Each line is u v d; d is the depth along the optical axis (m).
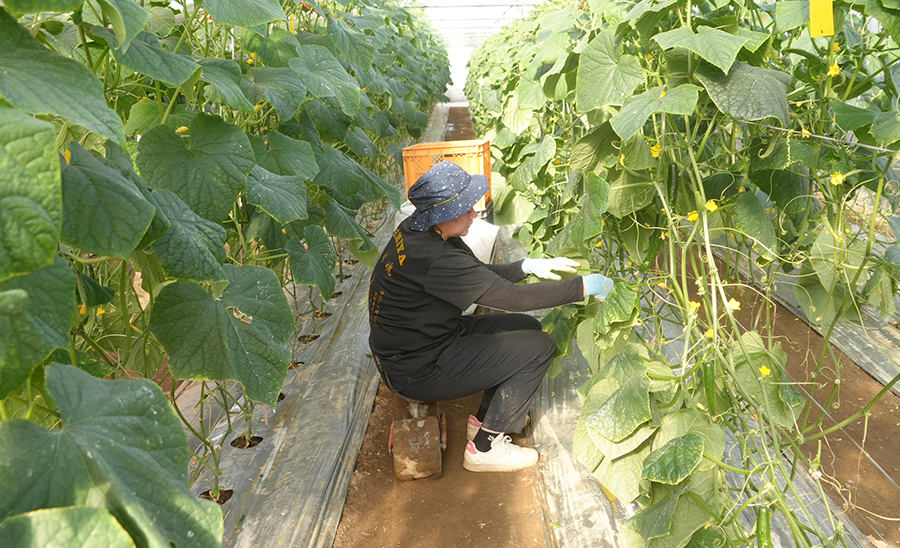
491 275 2.03
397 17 5.52
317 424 2.50
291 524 1.98
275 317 1.49
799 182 1.75
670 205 1.77
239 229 2.17
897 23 1.31
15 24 0.83
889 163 1.51
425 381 2.29
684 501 1.39
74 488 0.68
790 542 1.78
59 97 0.77
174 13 2.09
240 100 1.50
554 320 2.43
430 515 2.15
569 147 2.86
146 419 0.81
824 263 1.84
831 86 1.66
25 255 0.62
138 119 1.86
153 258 1.34
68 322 0.77
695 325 1.48
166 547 0.65
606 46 1.56
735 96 1.31
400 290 2.19
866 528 1.93
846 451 2.32
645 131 1.83
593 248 2.31
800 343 3.13
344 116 2.83
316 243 2.35
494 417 2.28
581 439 1.63
